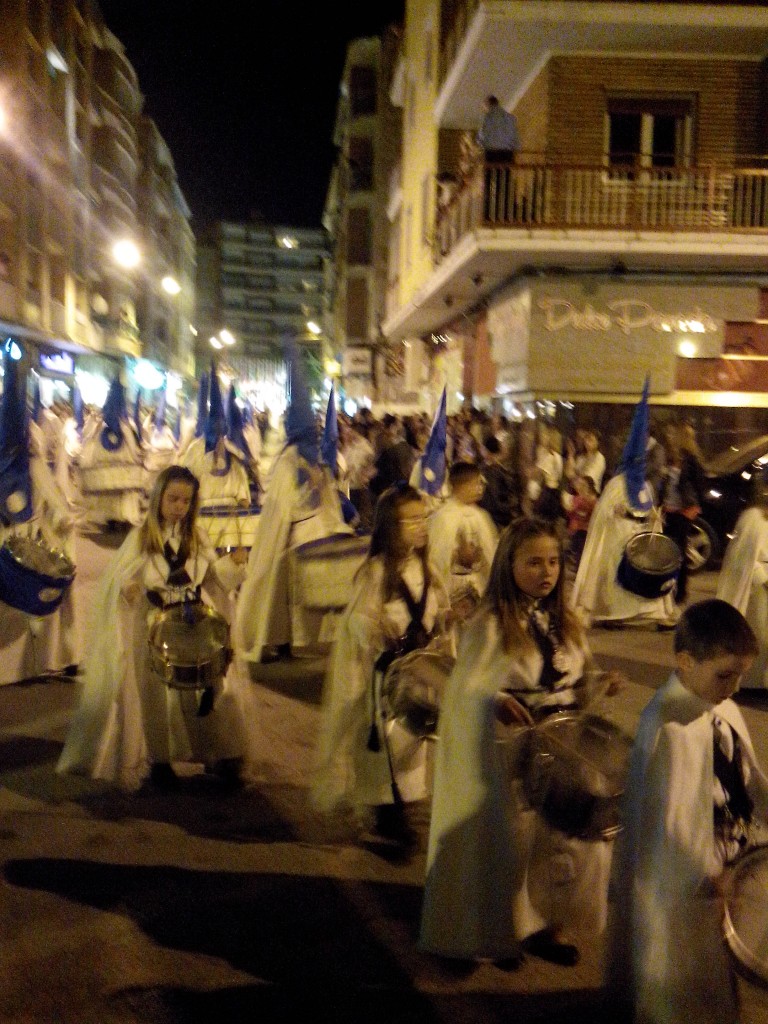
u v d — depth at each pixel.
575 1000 4.11
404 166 31.22
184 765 6.64
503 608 4.05
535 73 20.16
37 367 35.66
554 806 4.00
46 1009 4.04
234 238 121.31
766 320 18.02
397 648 5.24
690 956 3.38
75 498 16.64
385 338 41.69
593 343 18.03
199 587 6.04
